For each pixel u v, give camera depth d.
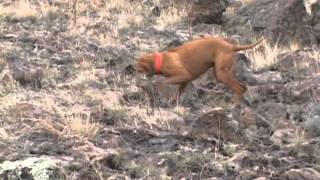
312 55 16.47
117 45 18.47
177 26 22.23
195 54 12.42
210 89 14.05
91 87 14.01
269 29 19.34
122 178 8.92
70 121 10.93
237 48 12.41
